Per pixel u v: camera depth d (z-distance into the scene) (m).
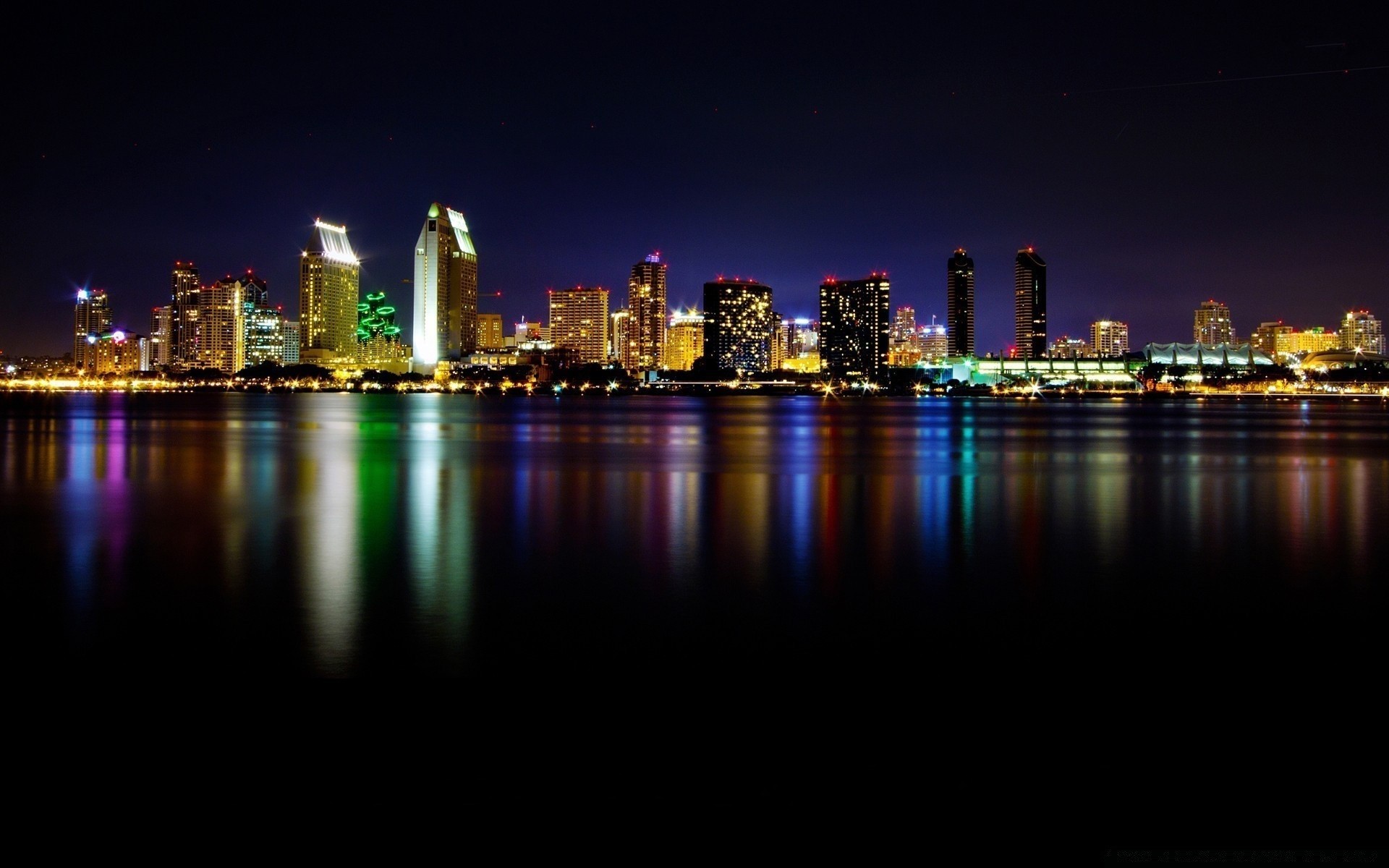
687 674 14.30
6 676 14.11
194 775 10.69
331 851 9.18
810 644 16.06
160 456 59.84
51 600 19.19
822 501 37.62
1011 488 43.47
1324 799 10.32
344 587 20.64
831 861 9.06
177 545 26.23
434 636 16.48
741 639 16.38
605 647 15.80
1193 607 19.06
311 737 11.73
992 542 27.56
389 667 14.61
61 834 9.48
